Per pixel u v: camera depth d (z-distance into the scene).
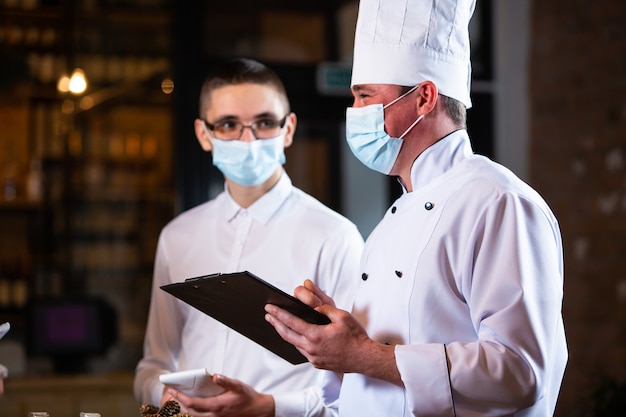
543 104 5.14
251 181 2.80
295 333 2.04
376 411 2.11
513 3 5.19
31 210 6.71
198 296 2.20
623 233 4.80
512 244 1.99
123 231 6.84
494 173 2.10
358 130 2.21
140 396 2.85
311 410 2.56
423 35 2.19
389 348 2.02
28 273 6.73
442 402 1.96
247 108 2.76
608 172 4.87
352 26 5.30
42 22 6.49
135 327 6.63
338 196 5.20
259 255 2.81
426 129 2.19
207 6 5.17
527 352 1.94
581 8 5.00
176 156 5.14
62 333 5.28
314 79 5.18
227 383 2.35
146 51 6.68
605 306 4.86
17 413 4.56
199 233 2.90
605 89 4.90
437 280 2.07
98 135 6.91
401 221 2.19
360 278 2.32
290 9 5.23
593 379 4.71
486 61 5.23
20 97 6.61
